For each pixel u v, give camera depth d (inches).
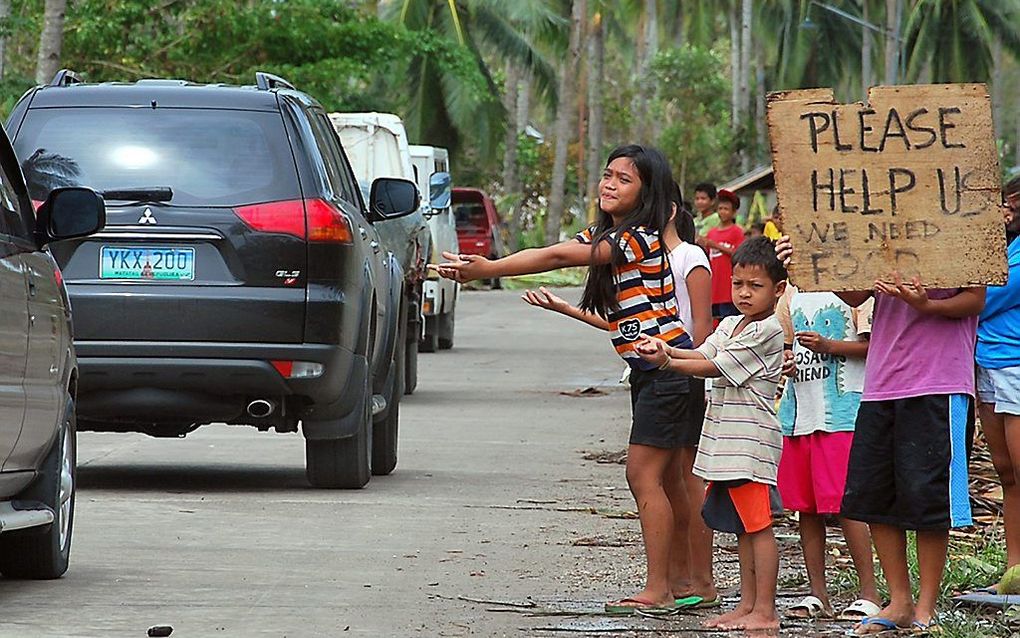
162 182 987.9
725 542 881.5
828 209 633.6
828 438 686.5
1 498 685.9
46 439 709.9
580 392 1790.1
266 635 631.2
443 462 1212.5
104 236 975.0
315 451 1043.3
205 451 1253.7
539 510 980.6
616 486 1093.8
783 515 933.8
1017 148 6815.9
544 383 1919.3
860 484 637.9
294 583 738.2
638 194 665.0
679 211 674.2
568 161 6963.6
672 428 663.1
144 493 1021.2
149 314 971.3
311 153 1009.5
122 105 1010.1
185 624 647.8
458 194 4581.7
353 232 1011.9
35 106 1015.0
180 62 2886.3
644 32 7091.5
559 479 1125.7
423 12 4734.3
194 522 909.8
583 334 2869.1
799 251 633.0
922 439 626.8
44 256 730.8
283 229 979.3
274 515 940.0
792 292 729.0
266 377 978.1
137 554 807.7
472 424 1470.2
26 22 2600.9
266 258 977.5
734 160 6314.0
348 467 1045.2
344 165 1154.7
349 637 629.6
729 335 647.8
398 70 4498.0
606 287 663.8
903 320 634.8
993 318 756.6
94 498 994.7
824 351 685.9
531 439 1364.4
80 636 623.8
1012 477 765.3
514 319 3292.3
